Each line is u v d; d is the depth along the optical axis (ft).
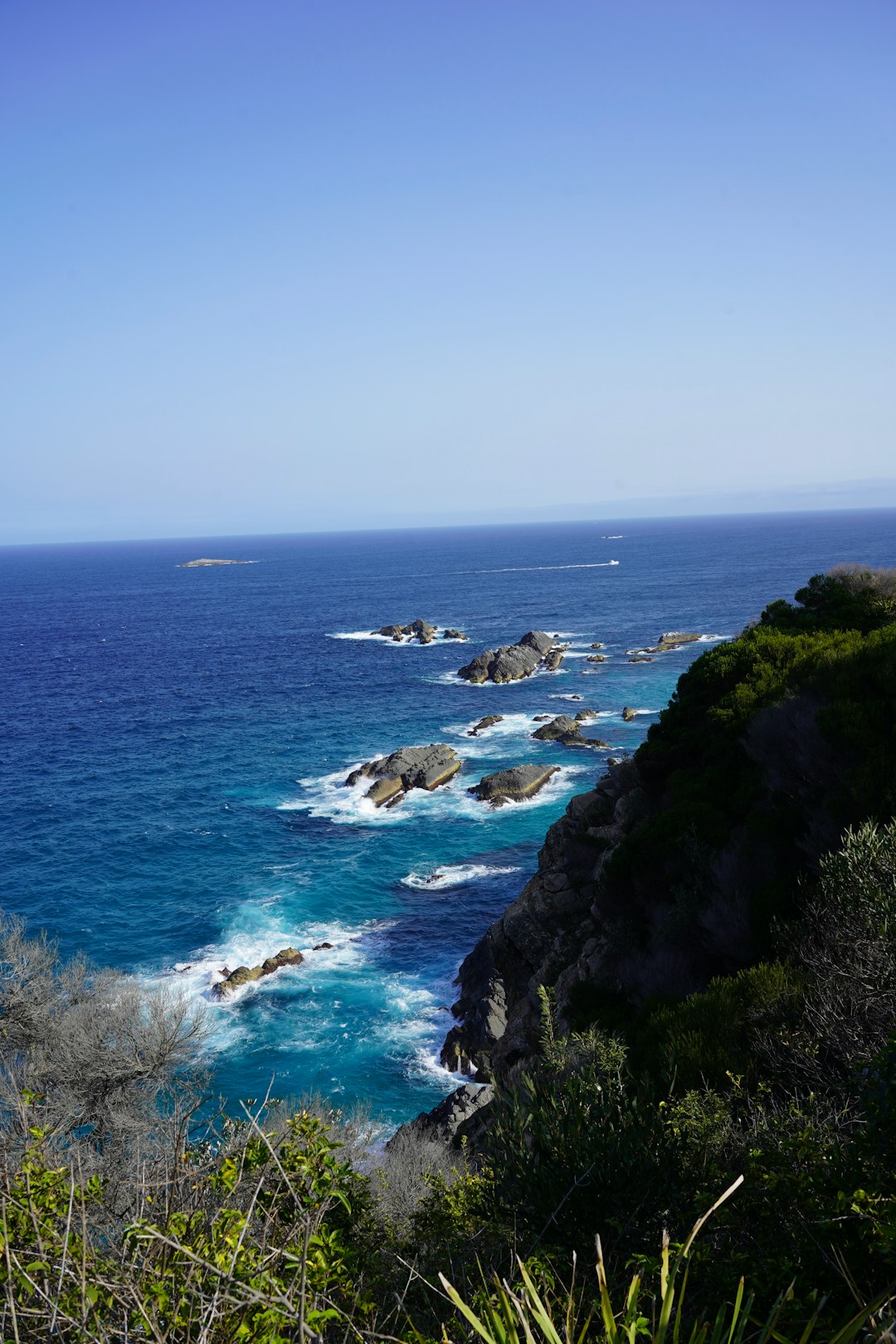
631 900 70.95
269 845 153.28
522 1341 12.25
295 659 362.12
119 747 225.15
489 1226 20.49
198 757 212.23
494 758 200.95
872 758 53.78
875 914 31.65
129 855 150.41
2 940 71.36
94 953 116.37
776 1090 28.22
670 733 90.02
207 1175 17.07
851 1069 23.54
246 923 124.47
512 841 151.74
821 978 31.12
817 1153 18.22
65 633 485.97
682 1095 30.42
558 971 83.25
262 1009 103.19
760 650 90.12
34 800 181.57
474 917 125.08
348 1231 20.42
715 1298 15.10
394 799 176.04
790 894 50.93
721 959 56.08
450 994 105.91
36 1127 17.67
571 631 407.85
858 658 68.18
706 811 68.39
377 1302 18.42
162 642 434.71
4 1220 12.47
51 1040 62.54
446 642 391.45
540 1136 21.03
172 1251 13.37
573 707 251.19
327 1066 92.79
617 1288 16.07
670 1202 18.39
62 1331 11.68
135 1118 56.44
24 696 298.15
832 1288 13.96
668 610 471.21
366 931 121.80
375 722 242.99
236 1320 12.34
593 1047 36.17
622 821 94.22
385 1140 75.77
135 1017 65.67
